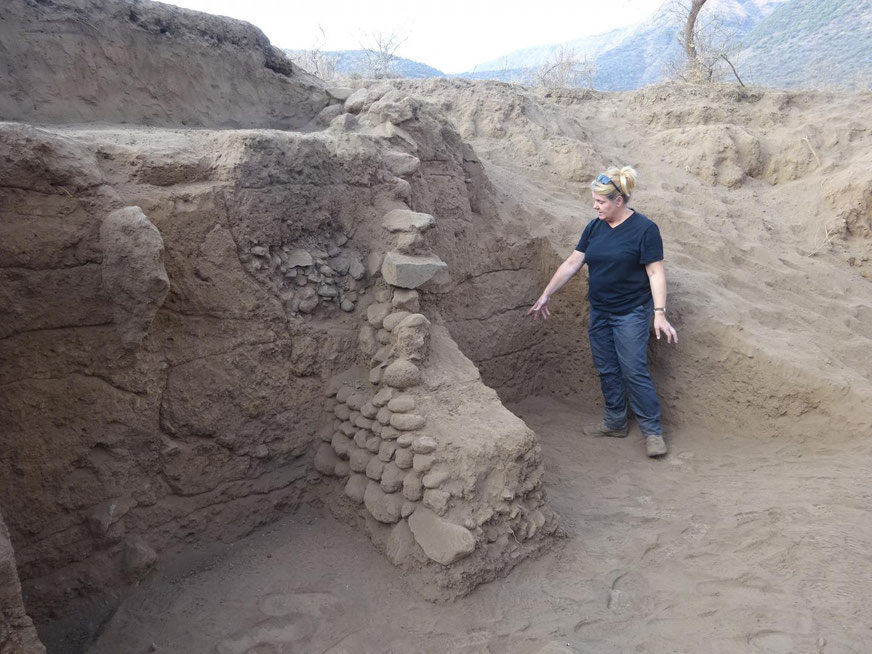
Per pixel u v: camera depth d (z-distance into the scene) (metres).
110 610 3.06
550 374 5.71
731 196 6.91
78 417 2.99
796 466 4.40
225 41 4.89
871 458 4.33
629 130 7.82
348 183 4.01
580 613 3.07
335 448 3.73
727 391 4.94
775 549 3.48
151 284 2.92
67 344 2.91
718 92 8.17
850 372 4.79
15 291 2.75
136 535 3.23
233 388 3.50
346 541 3.57
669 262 5.77
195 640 2.91
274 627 2.99
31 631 2.17
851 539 3.49
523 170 6.53
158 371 3.22
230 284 3.44
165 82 4.52
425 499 3.29
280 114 5.24
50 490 2.93
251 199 3.48
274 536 3.64
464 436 3.44
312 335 3.77
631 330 4.68
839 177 6.73
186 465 3.38
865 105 7.79
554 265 5.51
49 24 3.98
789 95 8.05
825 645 2.80
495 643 2.89
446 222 4.92
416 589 3.17
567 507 4.00
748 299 5.63
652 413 4.76
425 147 4.86
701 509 3.95
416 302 3.85
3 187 2.70
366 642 2.91
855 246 6.51
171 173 3.31
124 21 4.30
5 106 3.81
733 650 2.81
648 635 2.92
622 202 4.50
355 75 10.69
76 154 2.94
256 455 3.62
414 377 3.57
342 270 3.95
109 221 2.90
